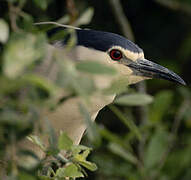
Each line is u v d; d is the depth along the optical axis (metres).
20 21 5.96
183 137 10.04
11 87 3.86
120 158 9.54
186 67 11.50
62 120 6.91
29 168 4.14
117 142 8.56
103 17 10.53
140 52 7.67
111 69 3.97
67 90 4.14
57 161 4.80
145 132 9.54
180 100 10.55
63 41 6.82
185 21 11.21
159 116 9.49
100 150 9.64
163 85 11.02
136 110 9.95
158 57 11.11
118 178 9.81
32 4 8.99
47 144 6.30
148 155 9.17
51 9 9.54
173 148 10.00
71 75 3.90
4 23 3.93
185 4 10.86
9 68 3.67
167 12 11.16
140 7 11.13
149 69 7.72
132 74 7.63
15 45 3.73
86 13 5.00
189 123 10.01
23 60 3.75
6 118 3.87
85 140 8.70
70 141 4.56
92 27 10.41
